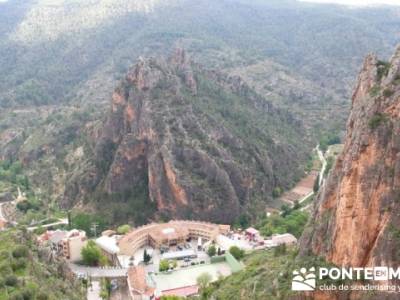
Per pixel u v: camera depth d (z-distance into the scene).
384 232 112.25
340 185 124.31
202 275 190.50
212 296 158.00
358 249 116.94
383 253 111.19
